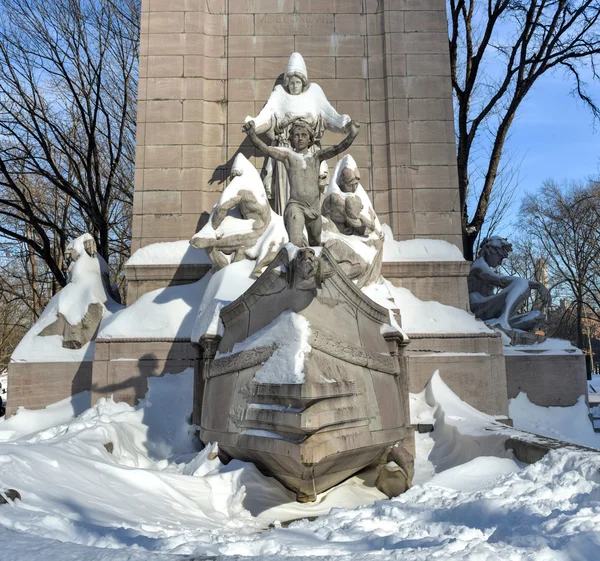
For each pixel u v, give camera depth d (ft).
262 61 47.09
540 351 44.93
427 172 45.03
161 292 40.70
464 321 40.68
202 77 45.96
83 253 44.29
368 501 24.38
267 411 21.93
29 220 71.77
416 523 18.34
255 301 25.26
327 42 47.52
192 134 44.91
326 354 22.68
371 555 13.38
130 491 21.57
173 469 28.14
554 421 43.06
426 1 47.67
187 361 37.83
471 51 71.26
